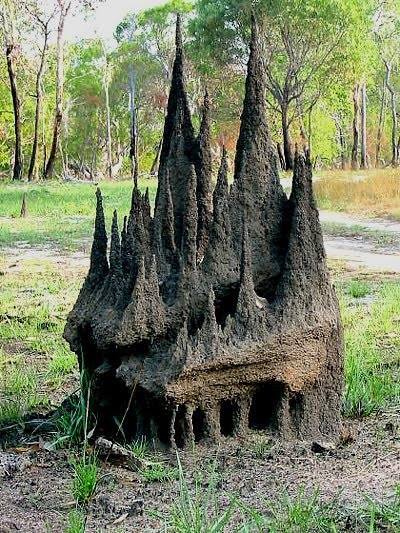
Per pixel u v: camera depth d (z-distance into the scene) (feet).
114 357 17.56
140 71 224.53
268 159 18.71
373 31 199.93
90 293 18.81
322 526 13.14
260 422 17.84
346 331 30.50
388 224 76.74
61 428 18.34
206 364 16.46
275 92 160.04
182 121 19.45
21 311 35.83
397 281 44.73
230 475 15.71
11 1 148.36
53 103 215.92
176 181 19.16
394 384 22.88
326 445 17.37
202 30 159.12
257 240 18.30
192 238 17.57
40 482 15.55
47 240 63.41
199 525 12.71
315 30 149.59
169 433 16.97
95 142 252.01
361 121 215.92
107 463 16.48
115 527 13.41
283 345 17.12
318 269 17.89
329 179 115.14
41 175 179.73
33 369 26.50
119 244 18.24
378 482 15.49
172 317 17.15
